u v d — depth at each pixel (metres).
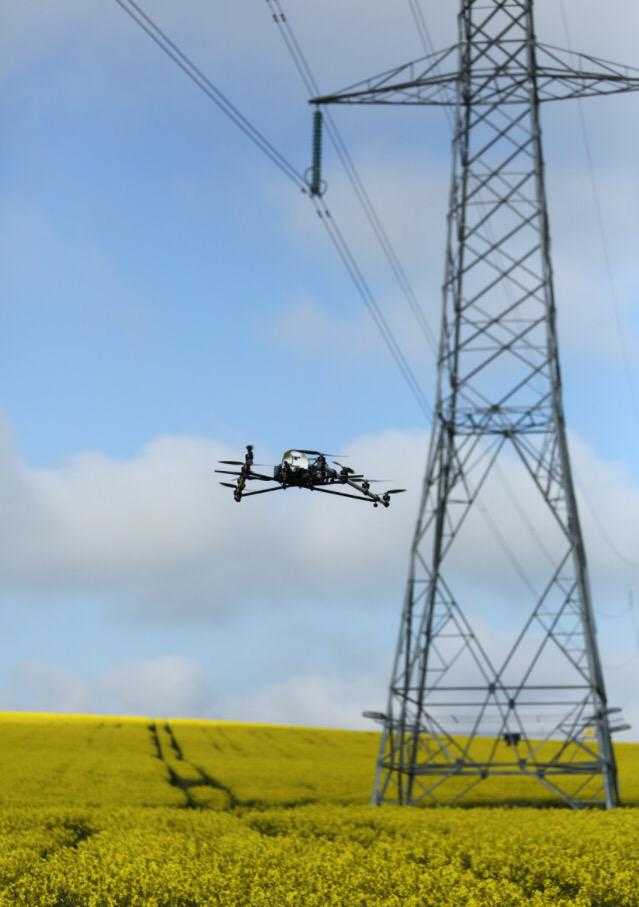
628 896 25.33
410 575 42.69
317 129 36.84
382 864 28.56
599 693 40.97
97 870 27.41
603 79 43.84
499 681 41.56
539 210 43.94
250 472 21.44
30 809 41.56
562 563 41.34
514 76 44.78
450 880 26.41
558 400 42.44
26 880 25.88
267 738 83.56
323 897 24.95
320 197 36.25
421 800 45.56
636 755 78.06
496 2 45.31
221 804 46.88
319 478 21.50
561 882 27.52
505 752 72.81
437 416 43.12
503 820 37.34
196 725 93.12
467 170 44.78
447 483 42.81
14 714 101.56
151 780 54.59
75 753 66.62
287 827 36.97
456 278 44.09
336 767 63.44
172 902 25.25
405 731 42.97
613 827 34.84
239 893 25.22
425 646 42.59
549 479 41.94
